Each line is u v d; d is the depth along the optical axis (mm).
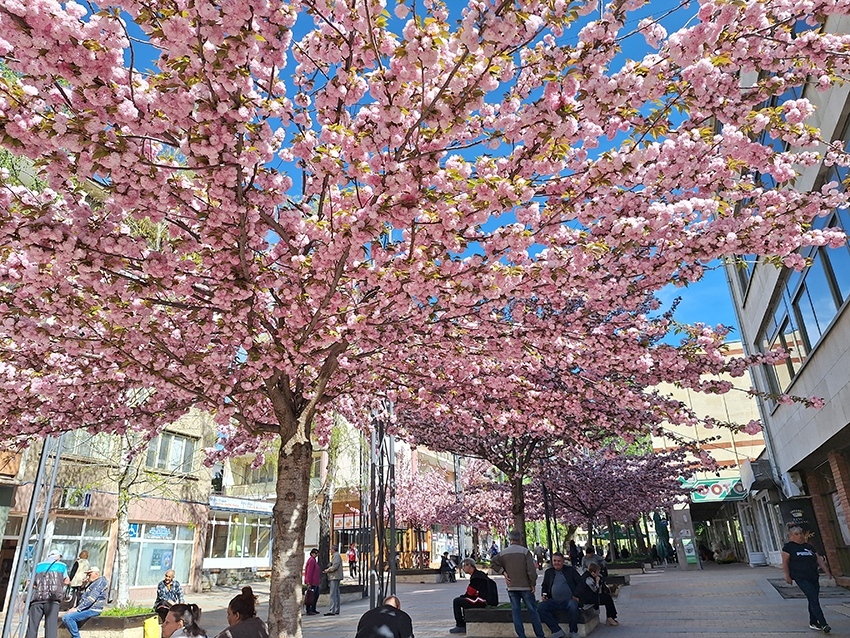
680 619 10648
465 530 39094
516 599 8531
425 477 38594
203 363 6930
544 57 3918
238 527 29109
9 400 7520
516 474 12930
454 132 4477
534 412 9234
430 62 3773
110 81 3967
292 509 6520
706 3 3734
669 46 3922
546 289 6027
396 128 4285
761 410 20672
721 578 19438
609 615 10531
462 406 9281
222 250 5336
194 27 3691
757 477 20469
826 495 16375
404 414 13047
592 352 7488
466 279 5516
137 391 12523
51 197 5184
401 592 21203
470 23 3562
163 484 20156
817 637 8133
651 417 9680
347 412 11469
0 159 7074
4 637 9078
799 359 14406
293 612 6055
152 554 22047
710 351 7801
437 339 7195
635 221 5125
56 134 3910
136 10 3689
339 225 5172
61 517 18297
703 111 4504
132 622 10922
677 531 27406
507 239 5188
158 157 4910
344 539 32000
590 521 23438
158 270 5445
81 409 8227
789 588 14969
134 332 6496
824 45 4148
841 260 10492
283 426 7102
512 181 4633
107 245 5004
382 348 7637
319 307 5988
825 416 12688
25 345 7340
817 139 4535
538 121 4082
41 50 3596
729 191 5707
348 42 4266
